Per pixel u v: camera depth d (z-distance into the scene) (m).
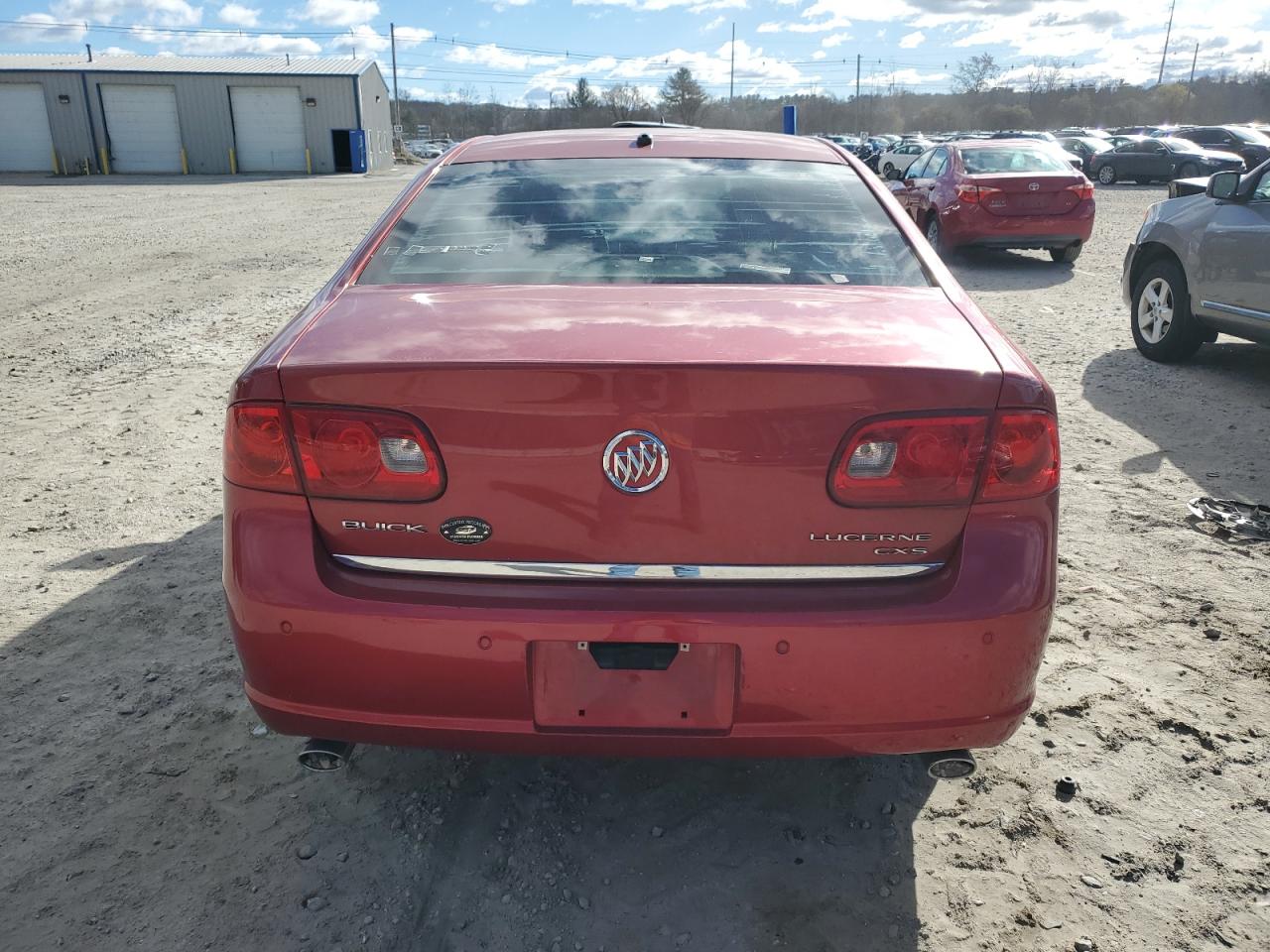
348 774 2.58
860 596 1.89
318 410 1.86
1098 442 5.22
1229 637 3.28
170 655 3.12
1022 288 10.24
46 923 2.08
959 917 2.13
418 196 2.79
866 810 2.47
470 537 1.87
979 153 12.04
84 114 41.09
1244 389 6.23
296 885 2.20
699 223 2.60
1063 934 2.08
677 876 2.25
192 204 23.17
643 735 1.93
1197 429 5.42
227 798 2.48
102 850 2.29
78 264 12.36
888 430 1.83
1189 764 2.64
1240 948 2.05
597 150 3.03
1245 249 5.99
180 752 2.65
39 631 3.26
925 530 1.89
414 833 2.36
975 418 1.86
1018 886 2.22
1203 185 10.70
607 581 1.88
